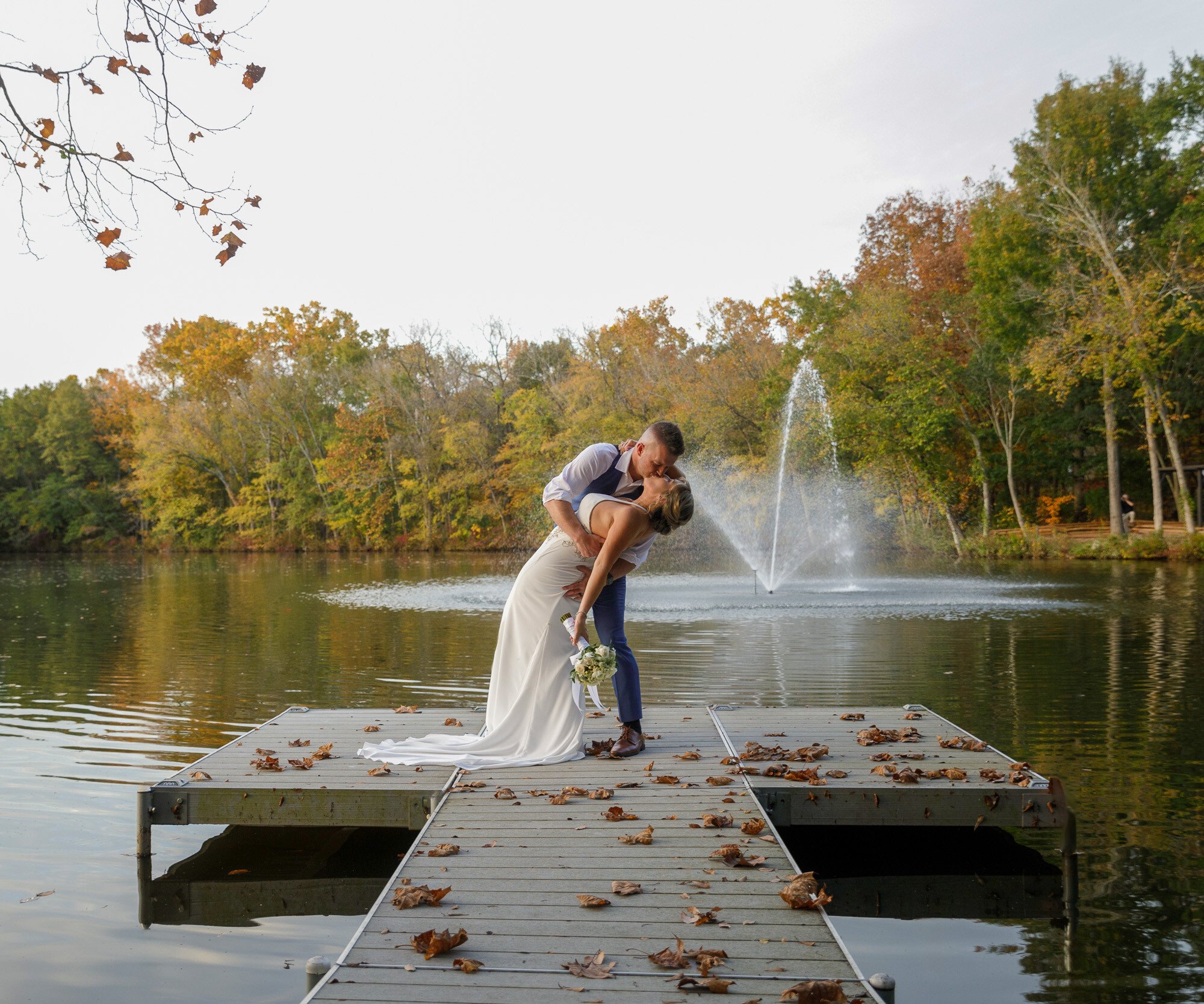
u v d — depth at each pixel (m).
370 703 7.86
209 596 19.80
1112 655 9.88
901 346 30.64
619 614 4.81
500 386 44.50
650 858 3.26
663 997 2.24
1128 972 3.05
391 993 2.25
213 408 50.47
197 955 3.25
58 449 54.75
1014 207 28.52
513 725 4.78
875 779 4.29
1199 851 4.19
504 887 2.99
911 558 29.44
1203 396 28.66
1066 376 26.78
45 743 6.49
